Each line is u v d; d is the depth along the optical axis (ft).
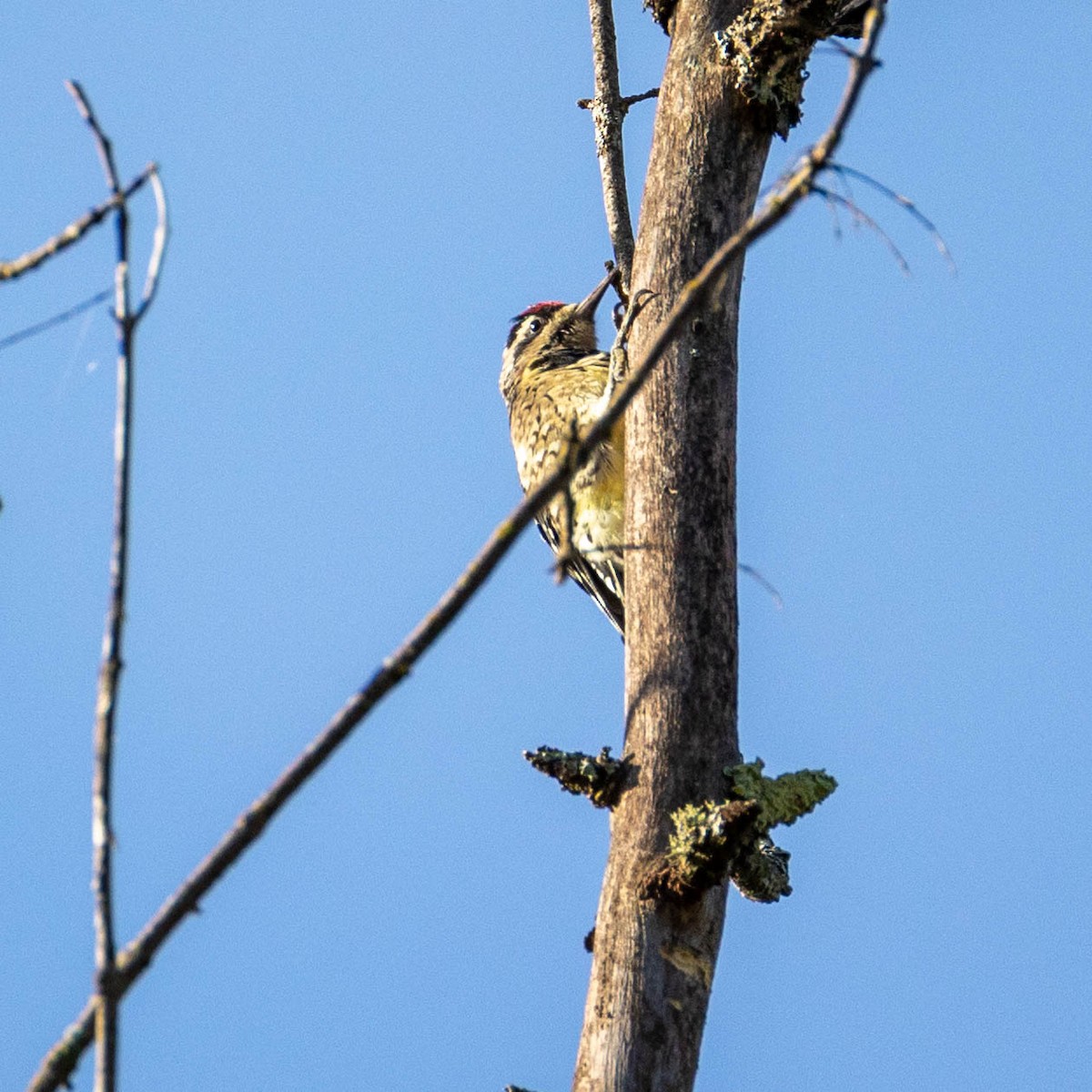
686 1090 23.62
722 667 26.71
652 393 28.48
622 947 24.31
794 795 25.77
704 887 24.18
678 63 30.89
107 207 18.69
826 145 17.61
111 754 17.13
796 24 30.14
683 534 27.48
